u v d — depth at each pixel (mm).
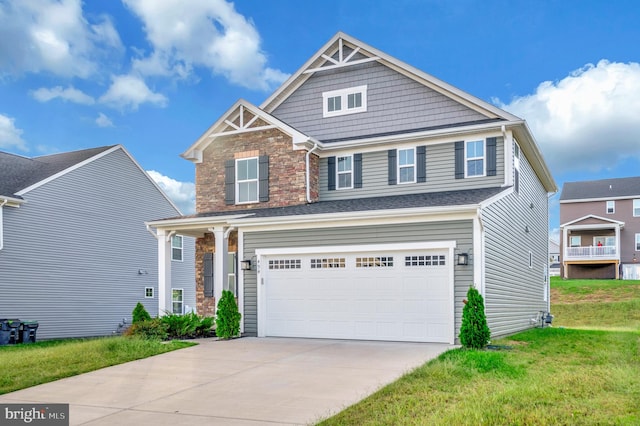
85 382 9258
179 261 28688
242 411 7191
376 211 13766
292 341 14047
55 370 10148
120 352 11953
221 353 12133
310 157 18109
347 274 14461
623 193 43719
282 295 15227
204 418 6898
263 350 12477
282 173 18031
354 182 18031
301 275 15047
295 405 7438
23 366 10539
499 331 14641
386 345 12938
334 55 20047
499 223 14797
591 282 38062
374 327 14000
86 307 23312
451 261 13148
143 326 14875
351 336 14242
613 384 8586
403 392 7895
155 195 27625
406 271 13758
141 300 26266
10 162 23344
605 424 6203
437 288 13375
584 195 45281
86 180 23750
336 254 14633
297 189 17766
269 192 18109
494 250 14133
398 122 18594
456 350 11531
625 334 17062
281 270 15320
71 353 11875
